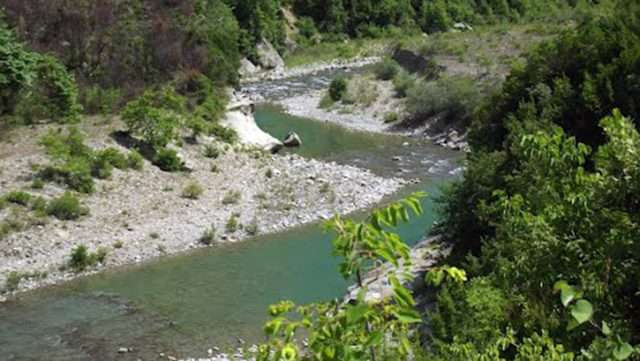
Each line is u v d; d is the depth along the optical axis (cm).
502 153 2117
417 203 486
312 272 2452
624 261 649
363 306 456
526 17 8975
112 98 3812
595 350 527
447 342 1226
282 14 7794
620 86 2141
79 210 2773
